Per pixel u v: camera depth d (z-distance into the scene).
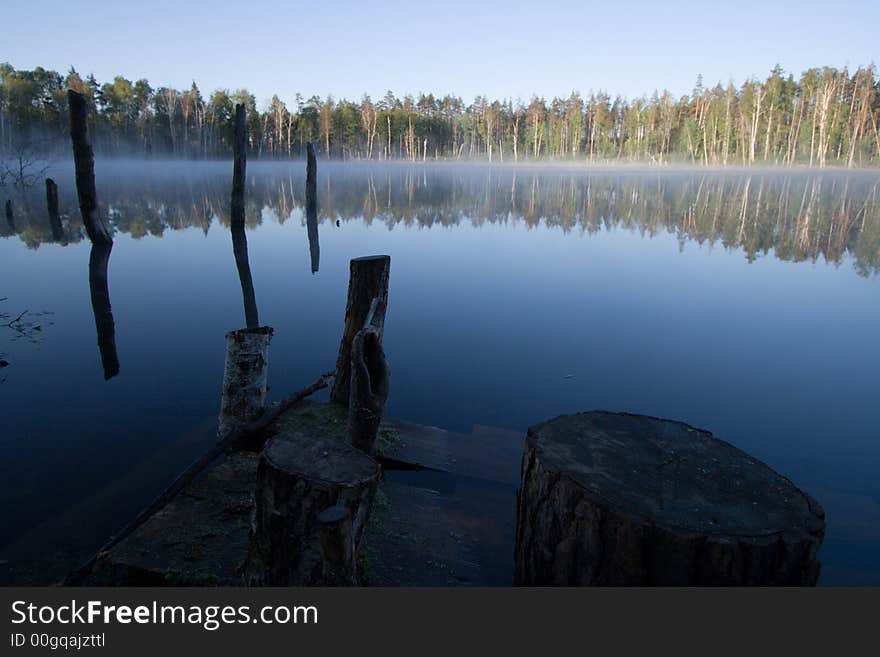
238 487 3.57
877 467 4.60
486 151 109.56
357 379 3.78
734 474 2.30
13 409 5.55
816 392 6.18
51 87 55.56
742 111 83.44
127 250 15.21
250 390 4.50
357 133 96.38
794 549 1.93
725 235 18.92
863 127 76.88
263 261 13.91
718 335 8.18
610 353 7.40
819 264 13.72
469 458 4.41
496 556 3.11
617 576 2.07
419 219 23.67
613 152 100.31
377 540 3.12
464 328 8.47
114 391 6.05
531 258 14.47
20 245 15.49
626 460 2.37
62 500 3.97
